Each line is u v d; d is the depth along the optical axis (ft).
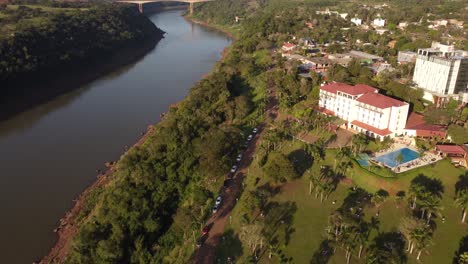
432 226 447.83
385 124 617.21
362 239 425.69
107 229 448.24
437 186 505.25
